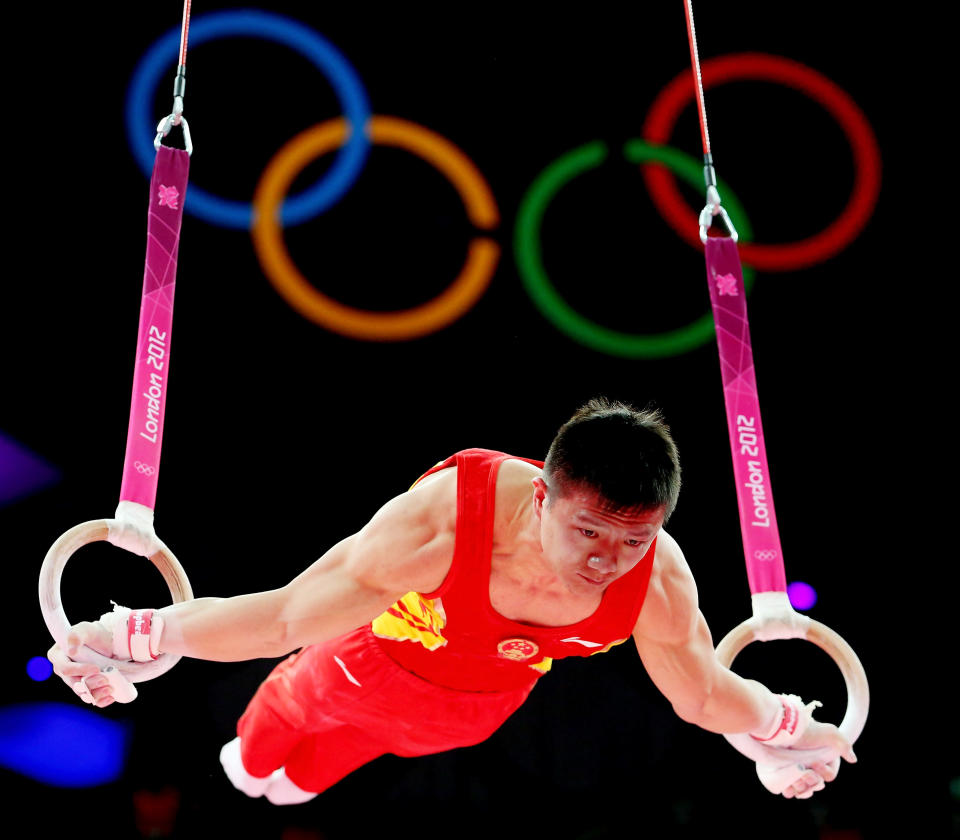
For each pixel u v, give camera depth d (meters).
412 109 8.45
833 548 7.87
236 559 7.55
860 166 8.54
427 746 4.41
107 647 3.48
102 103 7.98
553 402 8.18
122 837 6.24
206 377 7.94
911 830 6.32
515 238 8.40
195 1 8.23
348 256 8.27
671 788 6.48
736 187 8.58
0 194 7.77
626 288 8.40
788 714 3.86
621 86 8.59
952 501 7.92
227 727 6.68
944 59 8.49
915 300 8.36
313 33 8.38
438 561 3.36
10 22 7.88
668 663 3.61
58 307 7.72
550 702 6.63
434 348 8.20
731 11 8.62
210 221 8.14
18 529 7.25
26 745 6.60
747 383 4.12
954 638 7.50
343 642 4.18
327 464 7.89
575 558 3.11
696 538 7.88
